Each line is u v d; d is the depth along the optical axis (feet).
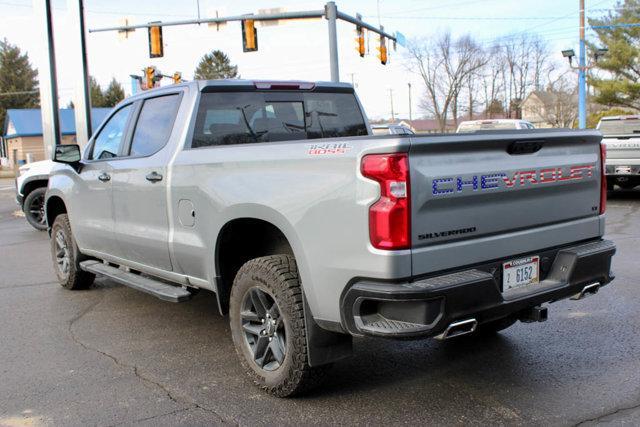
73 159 18.94
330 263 10.90
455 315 10.37
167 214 15.21
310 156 11.34
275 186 11.94
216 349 15.69
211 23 62.90
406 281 10.24
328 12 58.75
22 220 48.70
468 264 11.02
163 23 63.36
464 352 14.94
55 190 21.38
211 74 273.95
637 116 46.70
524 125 55.31
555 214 12.61
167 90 16.38
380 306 10.52
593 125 149.89
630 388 12.59
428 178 10.30
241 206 12.60
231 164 13.10
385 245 10.10
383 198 10.14
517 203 11.80
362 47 66.33
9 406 12.51
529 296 11.50
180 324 17.89
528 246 12.01
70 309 19.81
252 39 60.95
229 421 11.63
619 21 124.98
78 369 14.49
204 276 14.40
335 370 14.01
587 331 16.20
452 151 10.68
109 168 17.63
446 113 207.62
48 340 16.71
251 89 16.30
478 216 11.13
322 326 11.37
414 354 14.93
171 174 14.89
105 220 18.22
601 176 13.73
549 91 213.87
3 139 226.79
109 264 19.85
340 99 18.37
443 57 204.13
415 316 10.12
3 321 18.61
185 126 15.15
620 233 31.17
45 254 30.78
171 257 15.30
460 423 11.30
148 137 16.60
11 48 250.78
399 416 11.64
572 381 13.05
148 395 12.91
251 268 12.60
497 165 11.33
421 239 10.34
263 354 12.96
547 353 14.73
